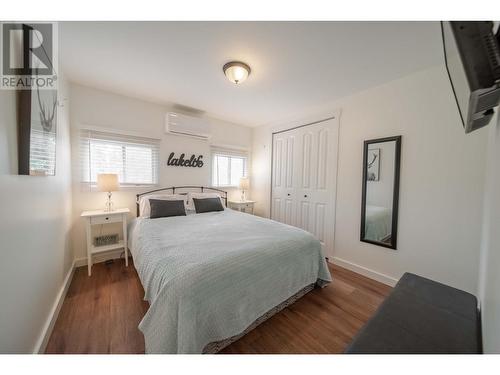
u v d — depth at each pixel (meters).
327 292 2.06
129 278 2.24
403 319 1.06
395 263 2.20
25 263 1.12
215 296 1.22
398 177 2.14
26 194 1.15
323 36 1.53
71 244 2.36
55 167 1.66
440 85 1.88
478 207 1.69
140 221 2.43
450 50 0.76
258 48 1.68
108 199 2.57
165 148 3.16
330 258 2.84
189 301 1.11
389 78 2.14
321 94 2.57
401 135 2.13
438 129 1.89
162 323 1.10
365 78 2.15
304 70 2.01
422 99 1.98
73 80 2.34
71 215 2.38
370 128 2.39
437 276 1.92
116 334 1.43
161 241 1.70
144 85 2.43
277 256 1.63
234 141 3.99
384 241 2.28
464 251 1.76
